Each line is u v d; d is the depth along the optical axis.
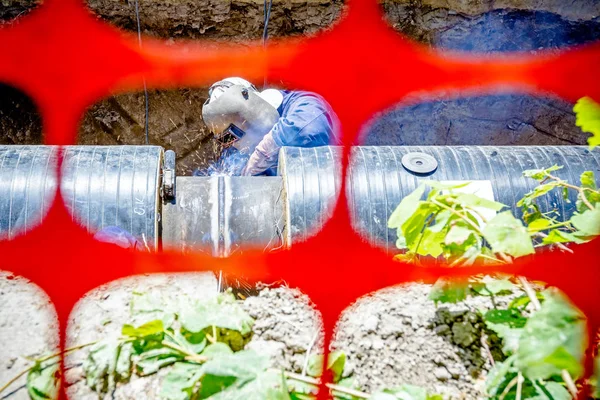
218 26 3.83
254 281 1.64
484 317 1.20
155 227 1.72
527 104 4.29
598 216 1.14
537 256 1.52
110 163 1.80
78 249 1.62
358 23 3.89
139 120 4.15
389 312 1.41
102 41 3.79
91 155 1.83
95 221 1.69
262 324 1.35
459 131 4.38
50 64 3.81
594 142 1.13
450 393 1.18
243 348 1.26
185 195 1.86
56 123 4.00
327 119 2.85
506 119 4.37
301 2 3.79
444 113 4.30
